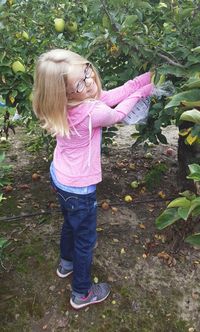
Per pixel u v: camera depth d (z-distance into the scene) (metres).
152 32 1.12
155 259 1.33
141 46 0.99
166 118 1.24
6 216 1.52
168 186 1.70
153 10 1.16
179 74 0.98
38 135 2.17
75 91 0.93
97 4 0.98
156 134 1.45
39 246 1.37
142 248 1.37
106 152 1.67
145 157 1.95
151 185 1.71
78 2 1.38
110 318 1.15
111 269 1.29
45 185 1.71
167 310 1.18
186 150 1.41
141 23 1.06
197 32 1.05
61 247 1.21
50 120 0.96
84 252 1.09
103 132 1.57
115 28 0.95
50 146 1.80
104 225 1.47
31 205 1.58
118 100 1.05
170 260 1.32
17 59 1.18
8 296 1.20
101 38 0.96
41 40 1.31
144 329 1.13
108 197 1.64
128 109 0.99
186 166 1.41
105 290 1.20
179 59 1.05
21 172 1.82
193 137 1.01
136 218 1.51
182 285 1.25
